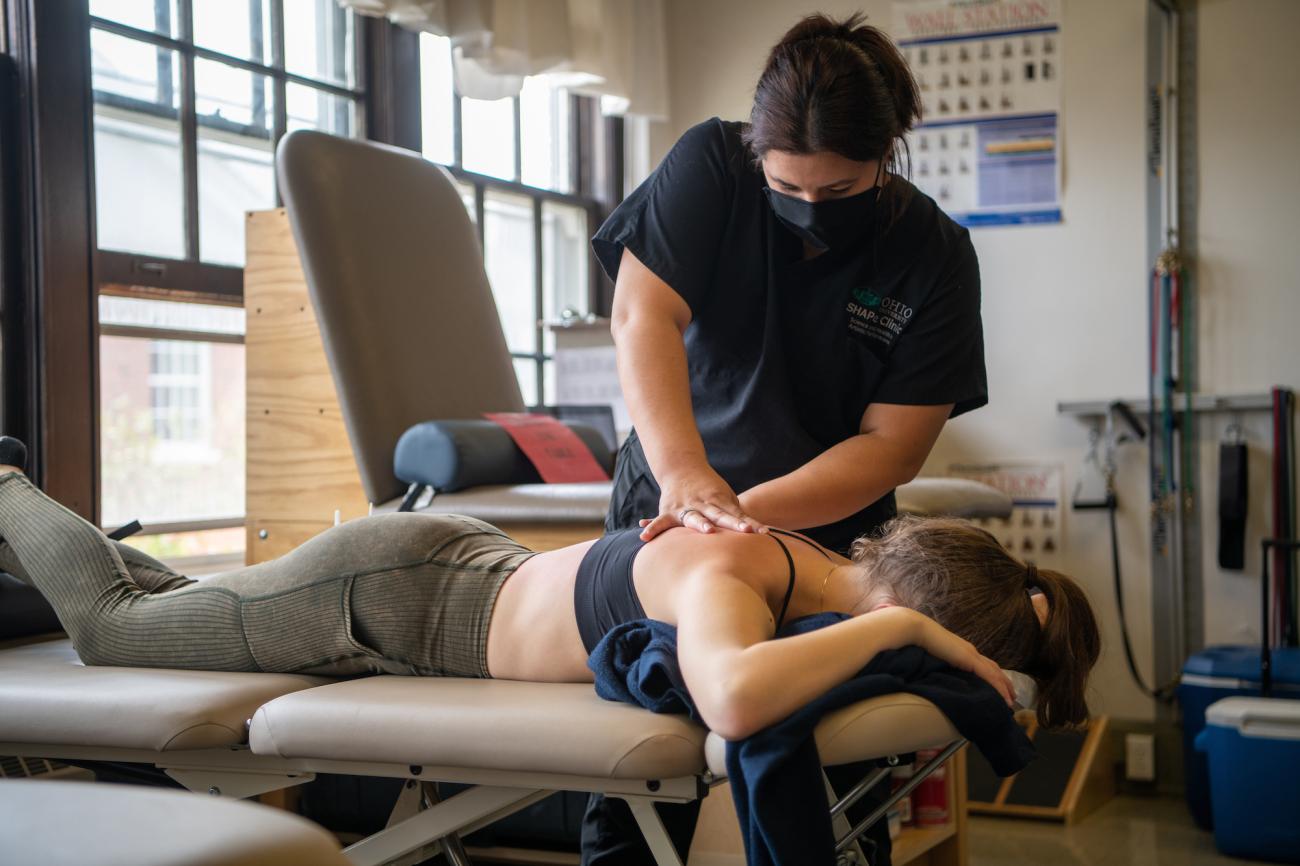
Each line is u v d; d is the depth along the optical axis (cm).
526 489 235
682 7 439
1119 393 385
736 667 118
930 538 147
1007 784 353
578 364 377
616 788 130
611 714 131
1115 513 384
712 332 166
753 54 431
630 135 432
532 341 402
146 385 300
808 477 157
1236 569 370
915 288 161
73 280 259
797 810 115
